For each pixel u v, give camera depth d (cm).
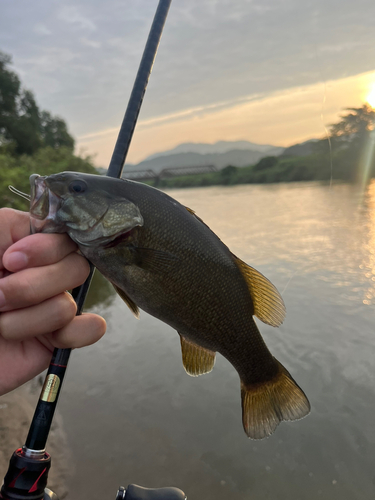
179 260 27
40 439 21
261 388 32
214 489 44
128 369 67
